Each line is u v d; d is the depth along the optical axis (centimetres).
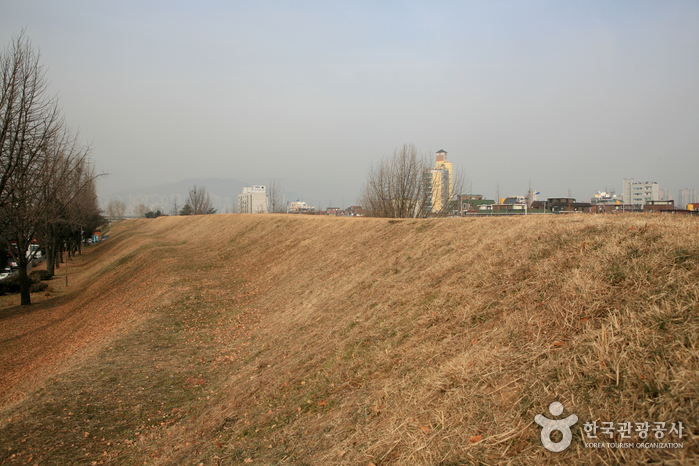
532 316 586
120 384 1060
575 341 482
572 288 582
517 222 1112
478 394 480
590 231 768
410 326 798
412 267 1173
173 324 1575
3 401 1123
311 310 1281
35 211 2367
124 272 3178
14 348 1812
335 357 837
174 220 6700
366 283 1238
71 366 1225
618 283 549
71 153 2792
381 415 556
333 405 662
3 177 1925
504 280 746
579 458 342
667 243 589
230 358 1190
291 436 623
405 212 3369
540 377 457
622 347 429
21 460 736
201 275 2378
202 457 662
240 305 1794
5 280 3288
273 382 870
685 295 460
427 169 3397
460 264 958
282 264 2225
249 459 602
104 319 1973
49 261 4197
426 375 588
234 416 788
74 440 808
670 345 402
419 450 434
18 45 1953
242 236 3462
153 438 812
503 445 393
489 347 570
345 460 488
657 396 360
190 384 1060
